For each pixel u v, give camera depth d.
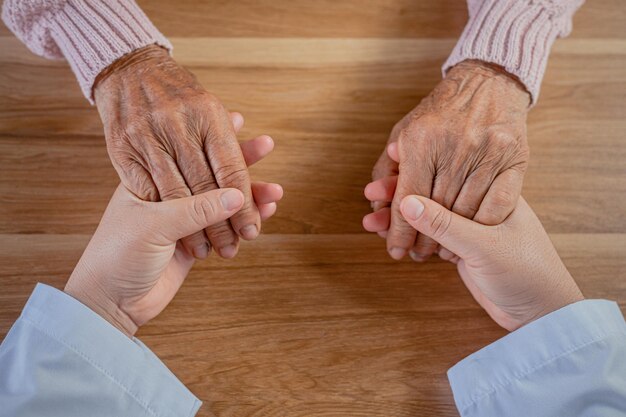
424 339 0.45
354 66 0.50
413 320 0.46
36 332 0.39
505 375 0.41
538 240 0.42
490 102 0.44
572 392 0.39
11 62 0.49
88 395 0.38
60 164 0.48
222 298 0.45
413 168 0.42
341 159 0.49
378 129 0.49
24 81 0.49
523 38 0.45
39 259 0.46
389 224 0.45
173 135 0.42
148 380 0.40
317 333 0.45
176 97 0.43
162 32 0.50
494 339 0.45
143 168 0.42
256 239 0.47
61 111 0.48
